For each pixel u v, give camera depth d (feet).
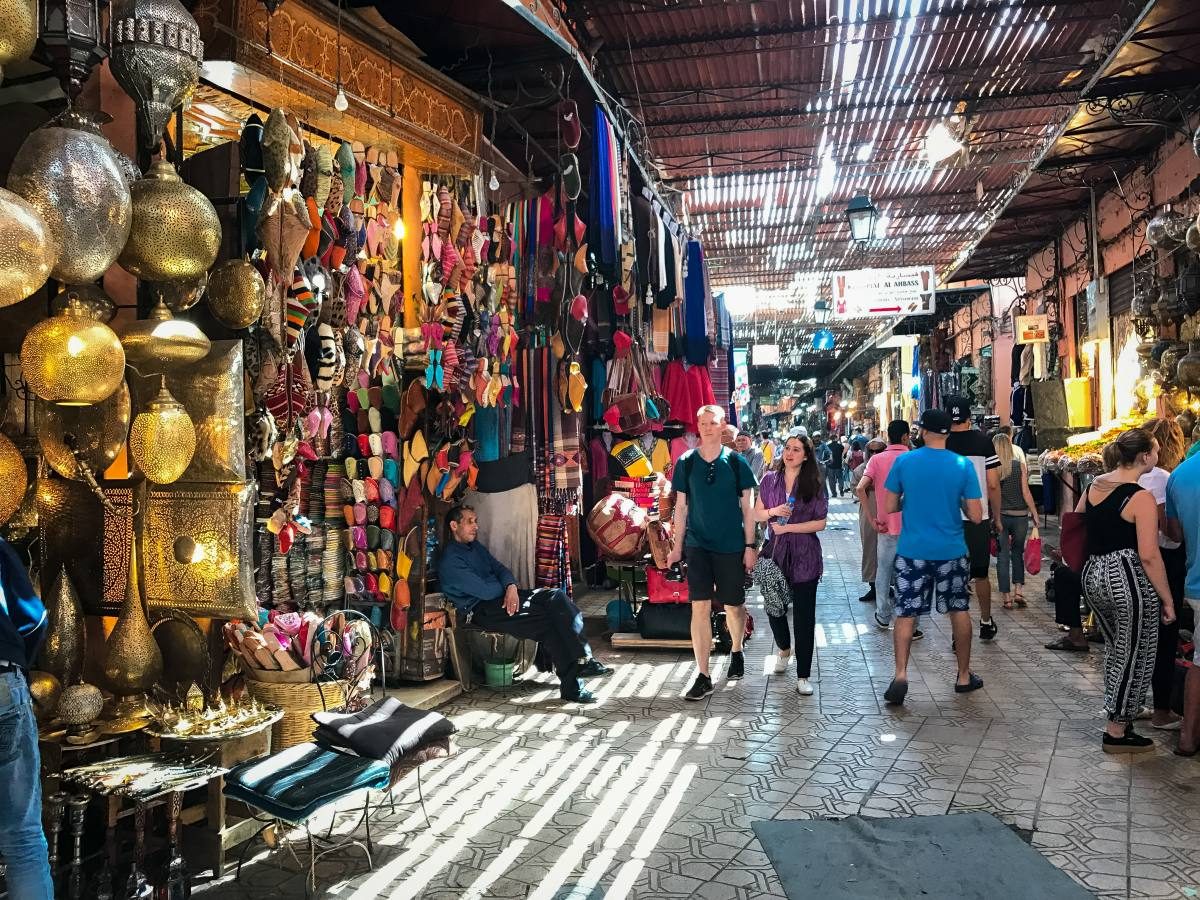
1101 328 42.06
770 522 19.76
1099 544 14.82
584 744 15.64
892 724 16.46
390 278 16.40
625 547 23.25
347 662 13.23
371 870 10.91
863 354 118.42
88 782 9.46
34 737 8.09
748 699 18.37
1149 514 14.33
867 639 24.09
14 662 7.96
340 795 10.26
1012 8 26.68
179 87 9.83
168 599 11.04
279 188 11.30
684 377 30.81
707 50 28.84
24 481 10.60
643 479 24.94
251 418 11.78
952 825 11.84
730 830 11.90
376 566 17.44
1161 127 32.68
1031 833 11.64
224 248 11.53
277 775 10.42
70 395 9.27
